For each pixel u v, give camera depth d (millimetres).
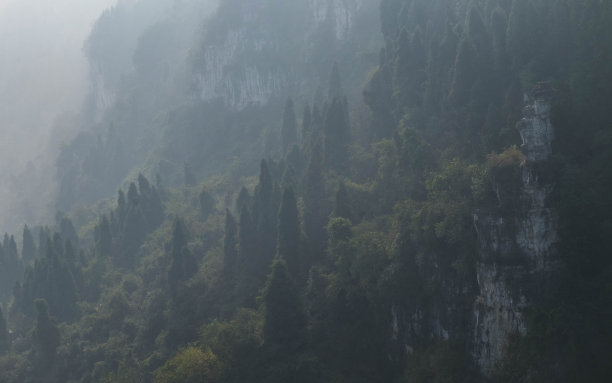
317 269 85625
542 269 60875
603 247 60219
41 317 102750
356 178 107250
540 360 57531
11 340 113000
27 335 113250
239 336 79250
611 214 61188
